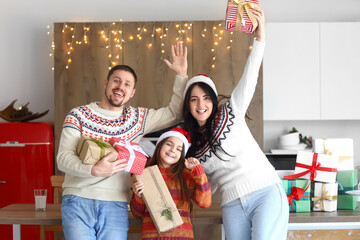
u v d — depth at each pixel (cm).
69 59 399
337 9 454
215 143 220
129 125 226
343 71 422
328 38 423
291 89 422
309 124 458
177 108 242
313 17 455
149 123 235
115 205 211
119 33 401
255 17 214
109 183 212
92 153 198
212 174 229
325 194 238
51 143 404
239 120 221
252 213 212
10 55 451
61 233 386
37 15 451
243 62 398
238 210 214
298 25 423
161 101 398
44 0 451
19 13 451
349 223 235
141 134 230
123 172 218
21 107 426
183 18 449
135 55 400
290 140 425
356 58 422
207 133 222
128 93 223
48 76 451
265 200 209
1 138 398
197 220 226
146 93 399
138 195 212
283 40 423
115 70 224
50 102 451
